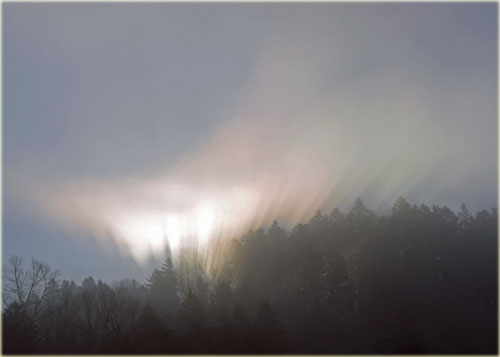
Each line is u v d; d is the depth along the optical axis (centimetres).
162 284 8225
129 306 6369
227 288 7600
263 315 5525
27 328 5078
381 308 7181
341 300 7612
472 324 6569
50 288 6041
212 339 5169
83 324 6012
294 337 6625
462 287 7538
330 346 6306
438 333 6381
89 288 6994
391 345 5275
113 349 5056
